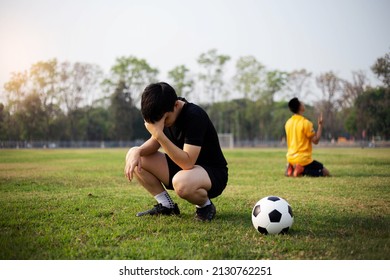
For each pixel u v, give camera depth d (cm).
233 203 724
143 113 532
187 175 547
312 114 5953
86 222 570
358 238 485
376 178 1126
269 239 482
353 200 756
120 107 7206
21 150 3831
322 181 1065
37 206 696
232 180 1111
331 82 5088
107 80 7369
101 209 663
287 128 1241
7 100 3566
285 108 8112
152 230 524
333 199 768
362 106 3170
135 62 7431
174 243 465
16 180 1109
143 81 7556
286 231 505
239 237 490
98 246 464
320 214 624
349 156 2211
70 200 757
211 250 443
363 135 3659
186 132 554
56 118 5416
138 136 7481
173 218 594
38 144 4828
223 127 8062
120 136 7275
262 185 993
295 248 450
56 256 433
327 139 5703
